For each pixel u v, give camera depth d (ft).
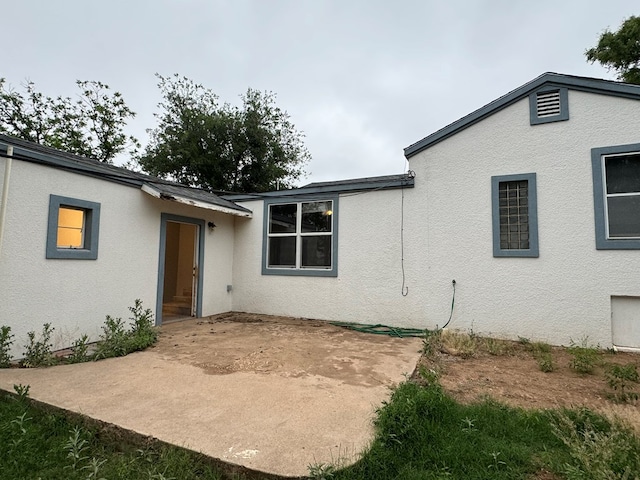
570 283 17.53
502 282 19.04
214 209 22.98
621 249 16.62
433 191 21.06
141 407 9.00
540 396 10.52
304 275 24.77
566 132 17.98
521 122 19.03
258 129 59.82
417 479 6.25
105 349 14.29
